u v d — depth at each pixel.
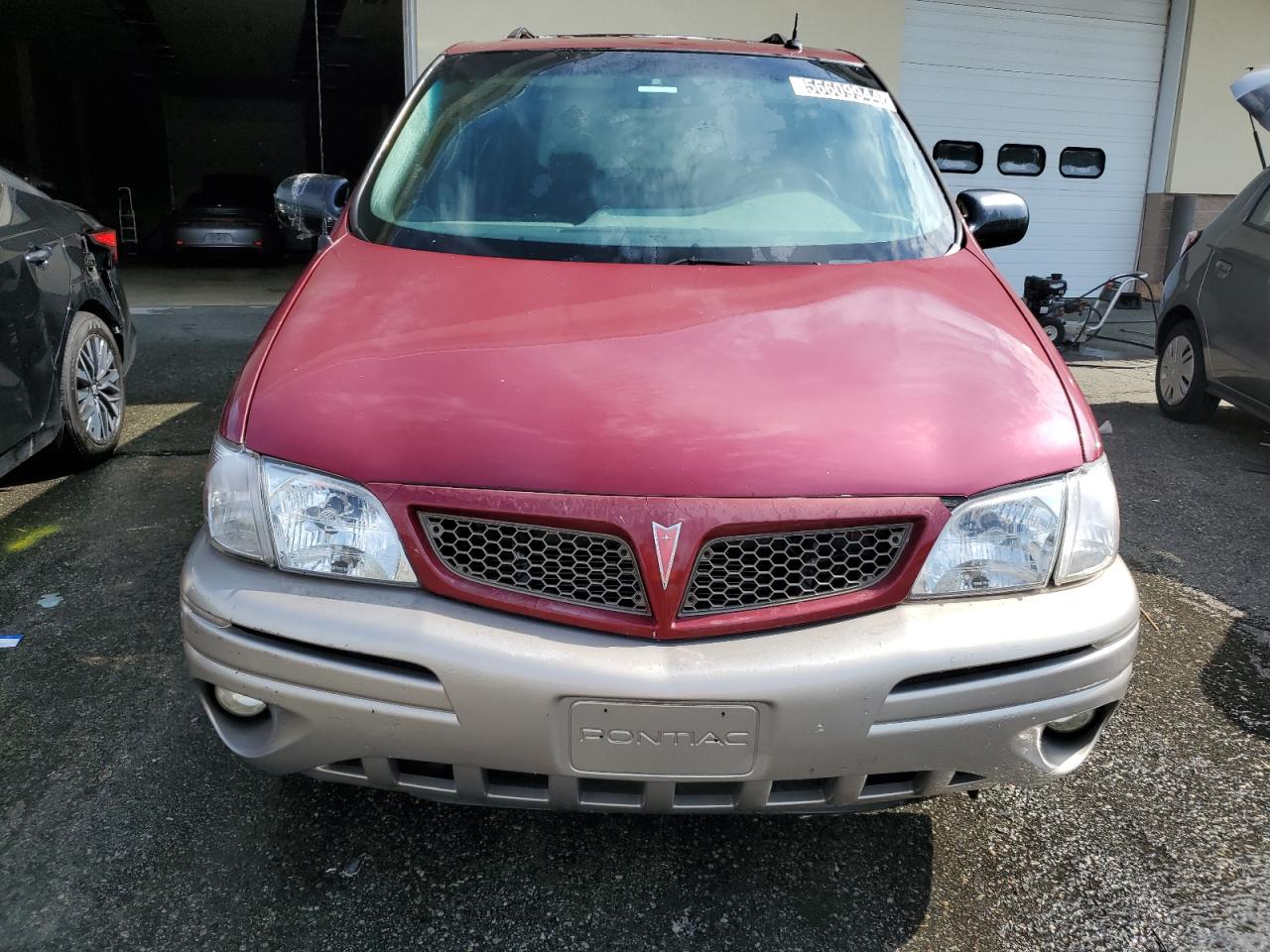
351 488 1.67
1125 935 1.89
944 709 1.65
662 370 1.83
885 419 1.75
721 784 1.66
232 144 21.34
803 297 2.14
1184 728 2.59
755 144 2.73
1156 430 5.60
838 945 1.86
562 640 1.61
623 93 2.84
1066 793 2.31
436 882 1.98
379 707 1.63
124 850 2.04
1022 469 1.73
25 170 16.19
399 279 2.20
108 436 4.41
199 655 1.73
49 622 2.97
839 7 9.16
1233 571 3.63
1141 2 10.07
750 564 1.64
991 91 9.91
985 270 2.42
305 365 1.87
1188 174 10.49
